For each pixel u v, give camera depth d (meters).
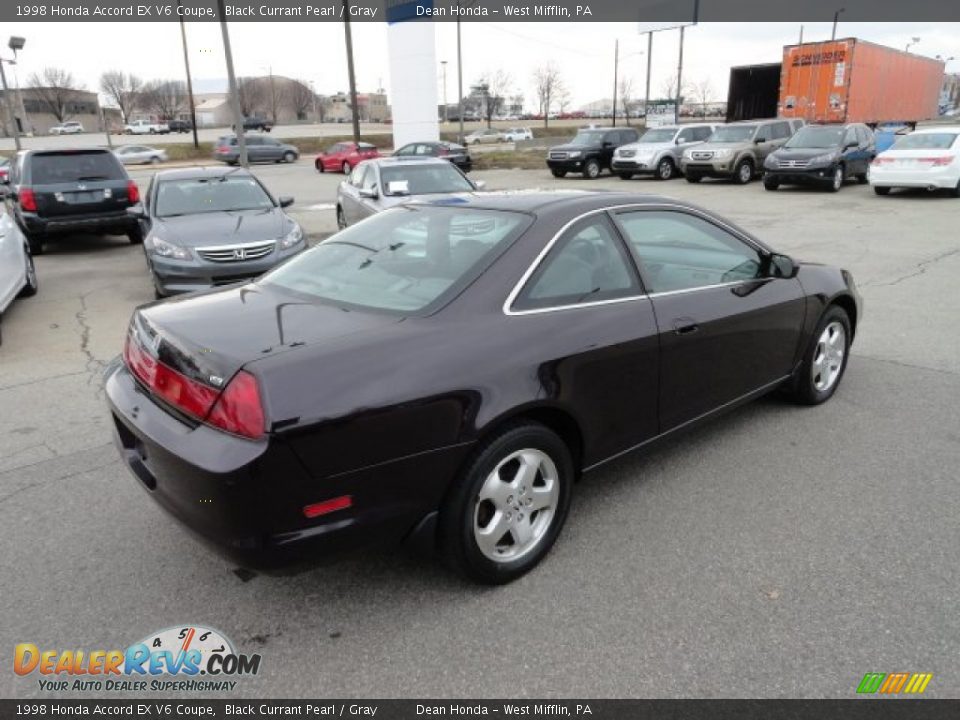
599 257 3.29
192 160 45.88
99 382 5.48
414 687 2.43
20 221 11.28
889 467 3.88
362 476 2.47
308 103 115.56
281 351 2.48
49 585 2.98
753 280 4.02
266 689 2.44
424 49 32.53
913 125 33.53
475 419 2.66
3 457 4.18
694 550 3.15
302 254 3.76
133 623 2.75
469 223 3.29
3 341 6.66
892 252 10.49
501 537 2.88
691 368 3.58
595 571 3.01
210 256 7.54
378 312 2.86
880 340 6.22
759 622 2.69
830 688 2.38
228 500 2.32
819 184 19.28
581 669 2.48
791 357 4.36
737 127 22.59
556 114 111.19
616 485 3.74
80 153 11.48
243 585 2.97
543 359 2.87
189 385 2.50
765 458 4.01
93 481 3.88
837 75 24.34
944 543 3.17
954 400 4.83
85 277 9.73
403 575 3.02
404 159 11.30
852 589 2.86
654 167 22.92
